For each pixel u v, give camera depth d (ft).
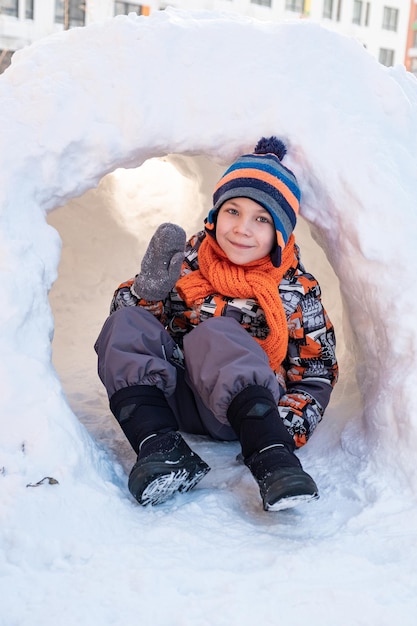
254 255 5.46
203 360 4.89
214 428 5.46
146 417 4.68
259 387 4.70
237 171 5.37
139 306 5.42
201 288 5.67
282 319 5.41
